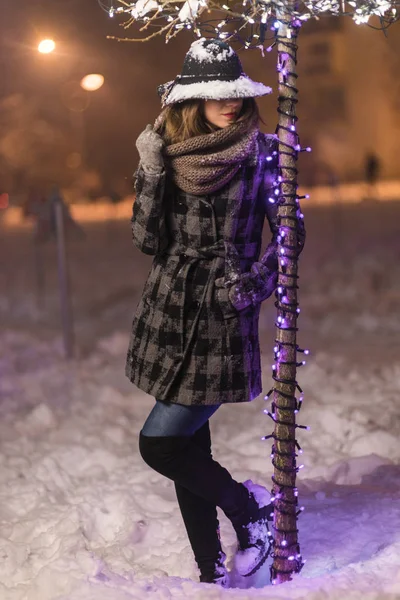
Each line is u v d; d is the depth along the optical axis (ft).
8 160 198.80
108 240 87.71
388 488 16.43
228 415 21.72
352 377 25.55
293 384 11.31
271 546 12.14
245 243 11.34
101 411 22.89
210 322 11.07
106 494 16.39
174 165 10.72
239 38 11.43
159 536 14.61
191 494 11.95
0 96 198.80
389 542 12.89
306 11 11.12
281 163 11.05
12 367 29.63
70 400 24.52
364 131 248.32
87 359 30.66
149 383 11.22
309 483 16.90
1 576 13.03
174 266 11.18
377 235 74.13
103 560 13.11
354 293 42.83
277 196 11.21
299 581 11.17
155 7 11.51
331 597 10.48
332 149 243.40
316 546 13.23
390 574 11.12
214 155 10.54
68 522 14.70
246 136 10.73
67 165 201.16
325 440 19.51
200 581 12.07
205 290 11.07
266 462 18.30
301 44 248.93
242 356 11.20
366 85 247.50
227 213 10.99
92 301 46.26
